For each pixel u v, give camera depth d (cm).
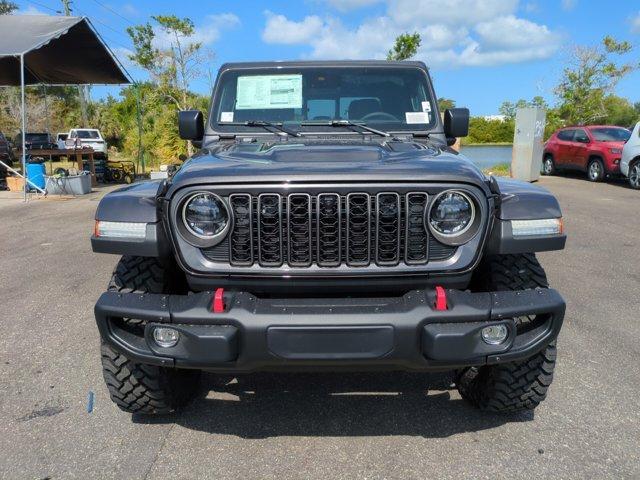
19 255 732
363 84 396
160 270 285
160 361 260
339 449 292
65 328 460
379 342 247
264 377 376
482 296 258
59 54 1565
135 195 279
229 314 249
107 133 3556
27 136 2617
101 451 290
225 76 403
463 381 336
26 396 346
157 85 2528
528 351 262
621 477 264
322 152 295
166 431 309
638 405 330
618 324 462
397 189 254
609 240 796
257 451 290
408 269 259
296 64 403
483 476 267
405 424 315
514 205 270
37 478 268
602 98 2692
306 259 260
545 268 643
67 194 1405
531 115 1590
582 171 1661
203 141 383
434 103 394
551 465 274
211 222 256
